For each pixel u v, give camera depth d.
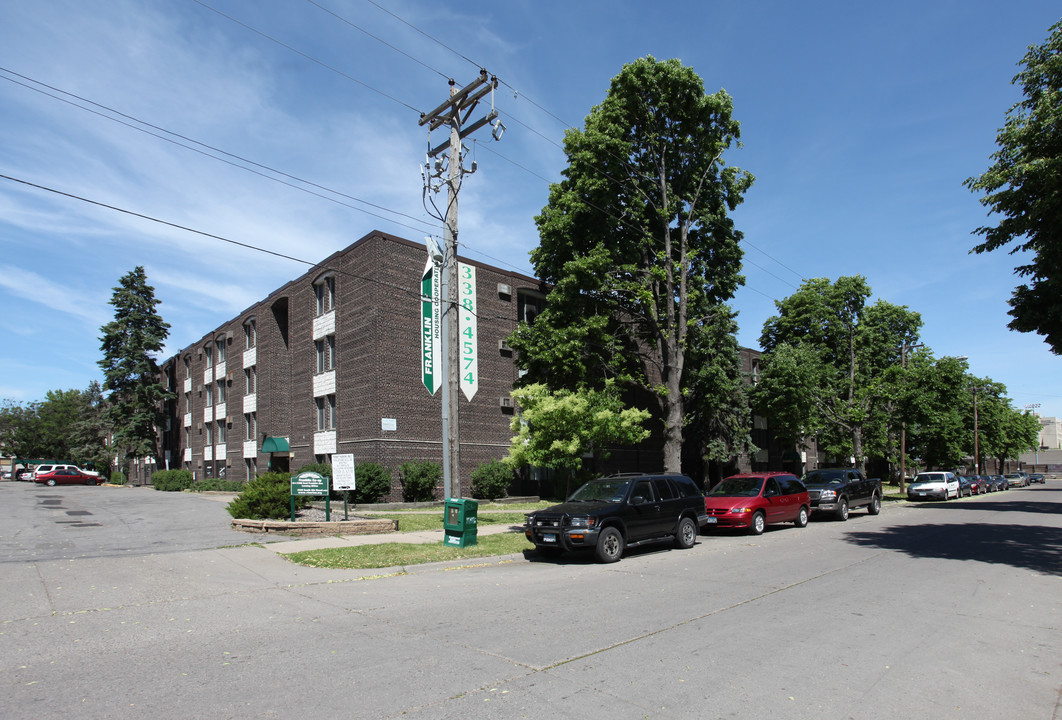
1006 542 15.66
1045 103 11.48
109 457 61.75
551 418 16.25
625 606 8.57
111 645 6.73
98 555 11.88
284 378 34.72
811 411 34.03
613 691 5.30
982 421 61.28
